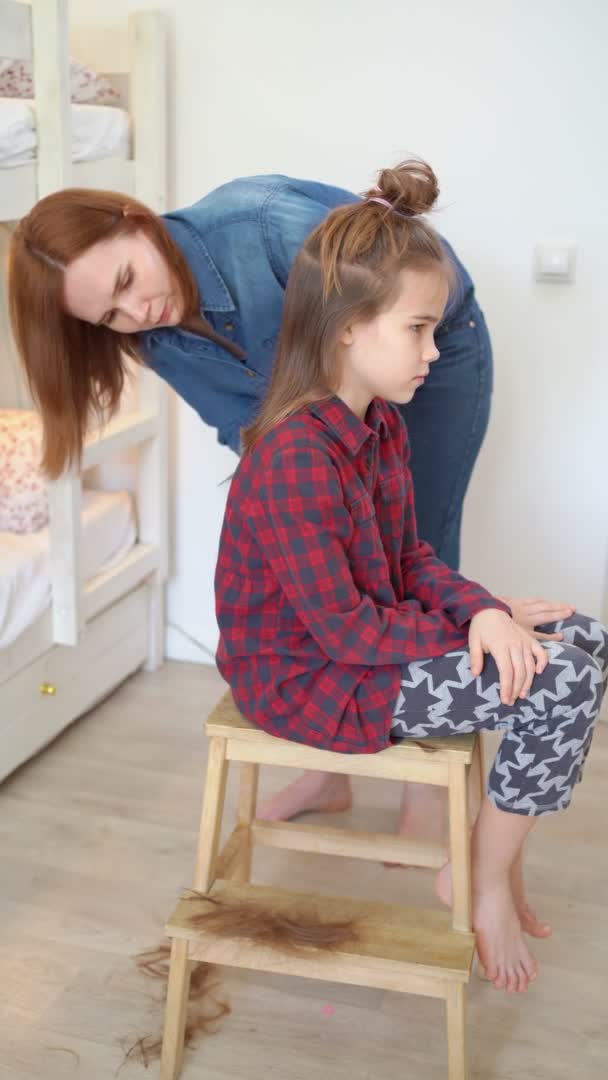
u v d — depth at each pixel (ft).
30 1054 4.62
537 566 7.41
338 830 5.18
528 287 6.86
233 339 5.09
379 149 6.89
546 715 4.10
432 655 4.09
